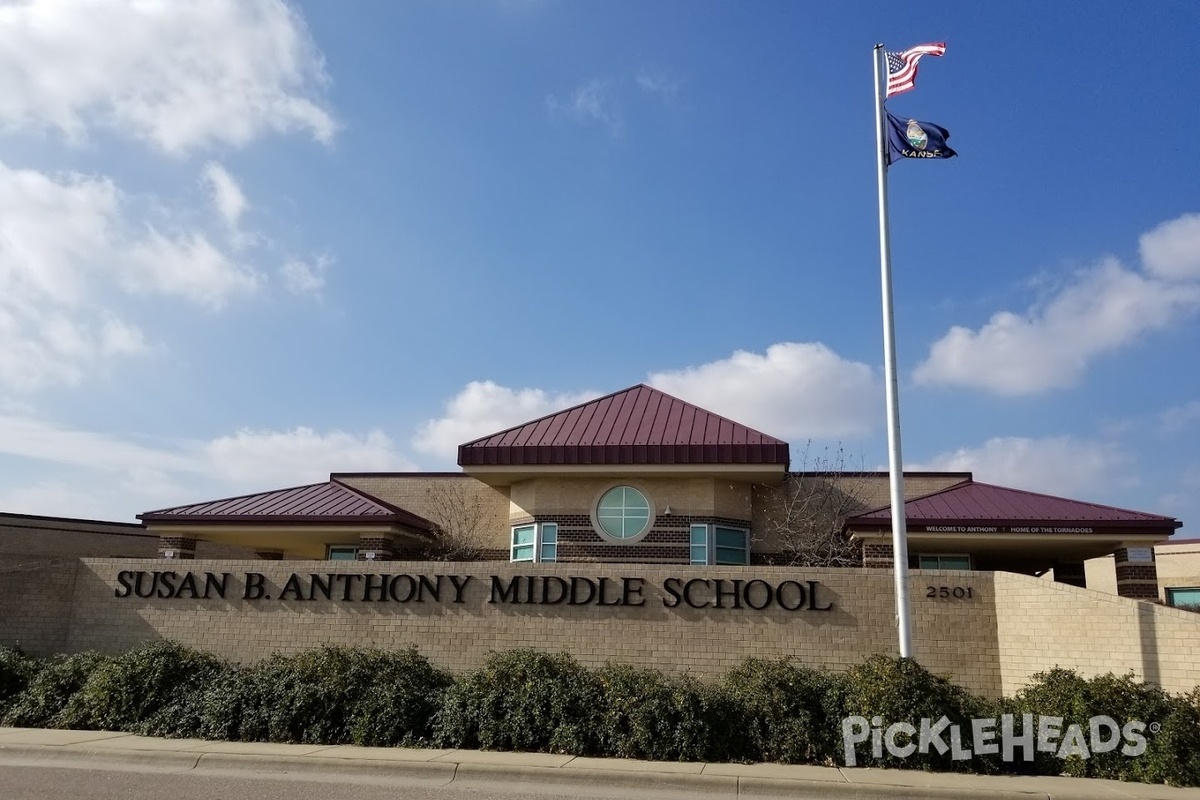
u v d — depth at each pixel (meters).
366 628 17.58
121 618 18.39
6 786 10.20
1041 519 20.59
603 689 13.09
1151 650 13.60
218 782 10.62
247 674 14.17
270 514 23.12
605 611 16.91
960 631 16.03
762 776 10.90
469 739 12.76
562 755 12.11
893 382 15.27
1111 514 20.91
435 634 17.33
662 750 11.95
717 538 21.94
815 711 12.44
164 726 13.52
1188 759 10.84
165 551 23.88
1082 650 14.41
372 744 12.80
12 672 15.42
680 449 21.38
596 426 23.27
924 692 12.20
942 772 11.47
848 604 16.38
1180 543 33.66
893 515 14.87
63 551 33.78
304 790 10.23
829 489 25.19
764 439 21.67
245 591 18.14
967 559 22.80
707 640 16.50
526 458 21.92
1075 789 10.49
